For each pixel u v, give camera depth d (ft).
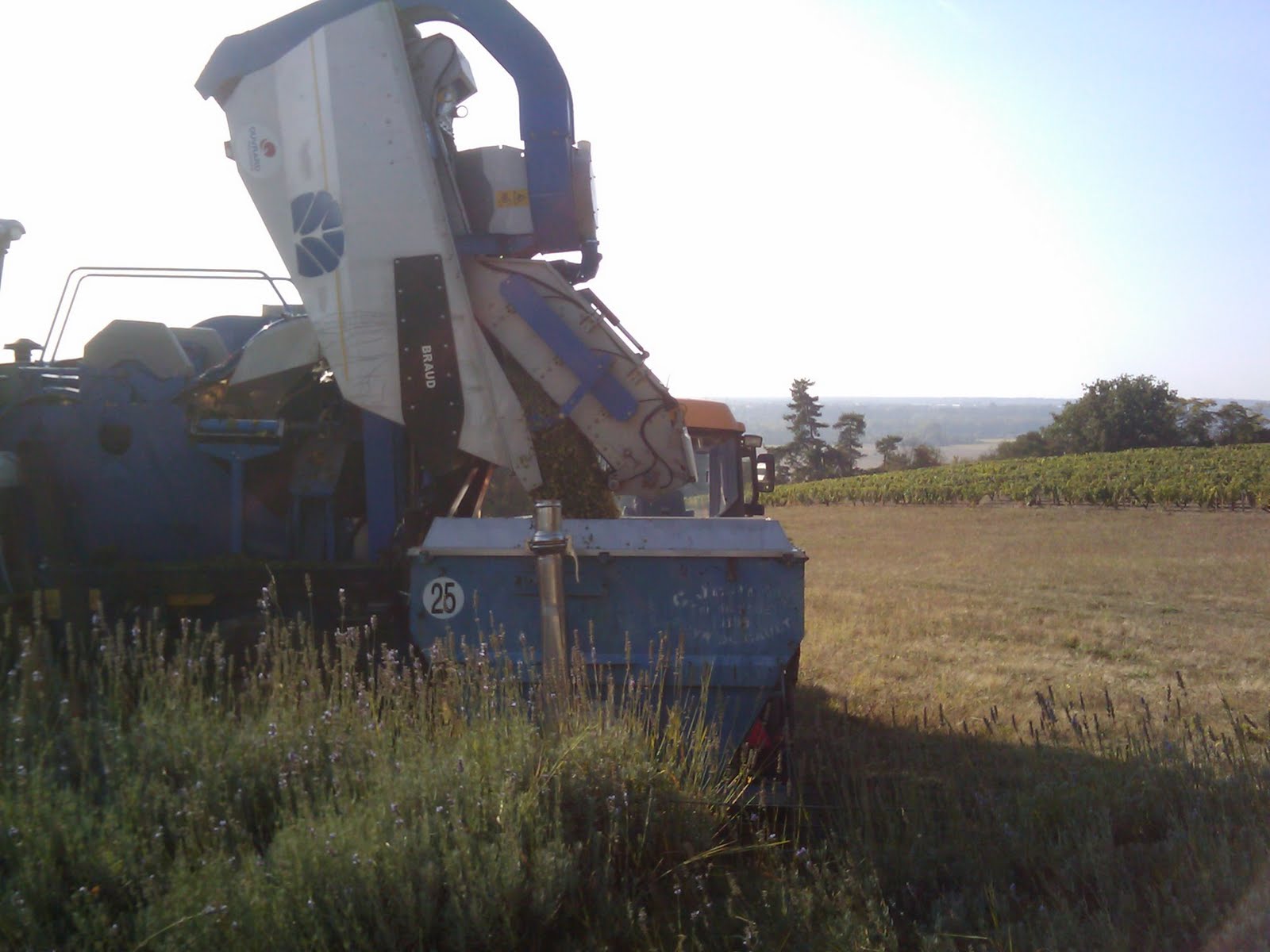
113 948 10.25
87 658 16.66
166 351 19.02
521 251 18.54
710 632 15.60
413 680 15.10
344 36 17.66
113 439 18.20
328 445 18.53
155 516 18.15
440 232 17.63
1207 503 135.23
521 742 13.15
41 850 11.16
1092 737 20.89
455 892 10.98
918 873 13.43
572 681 14.43
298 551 18.26
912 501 166.81
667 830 12.88
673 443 18.04
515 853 11.33
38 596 16.56
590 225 19.08
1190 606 48.19
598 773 12.98
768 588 15.62
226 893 10.63
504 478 19.29
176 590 17.01
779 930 11.66
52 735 13.60
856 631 38.24
